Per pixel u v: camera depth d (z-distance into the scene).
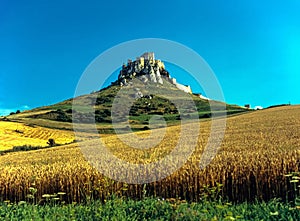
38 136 76.25
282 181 12.10
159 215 8.75
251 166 12.93
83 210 10.09
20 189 16.14
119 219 8.59
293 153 15.70
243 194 12.56
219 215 8.28
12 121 90.00
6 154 46.06
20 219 9.58
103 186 14.17
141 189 13.88
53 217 9.34
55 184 15.30
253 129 39.03
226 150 21.52
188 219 8.09
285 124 41.34
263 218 7.91
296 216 7.92
